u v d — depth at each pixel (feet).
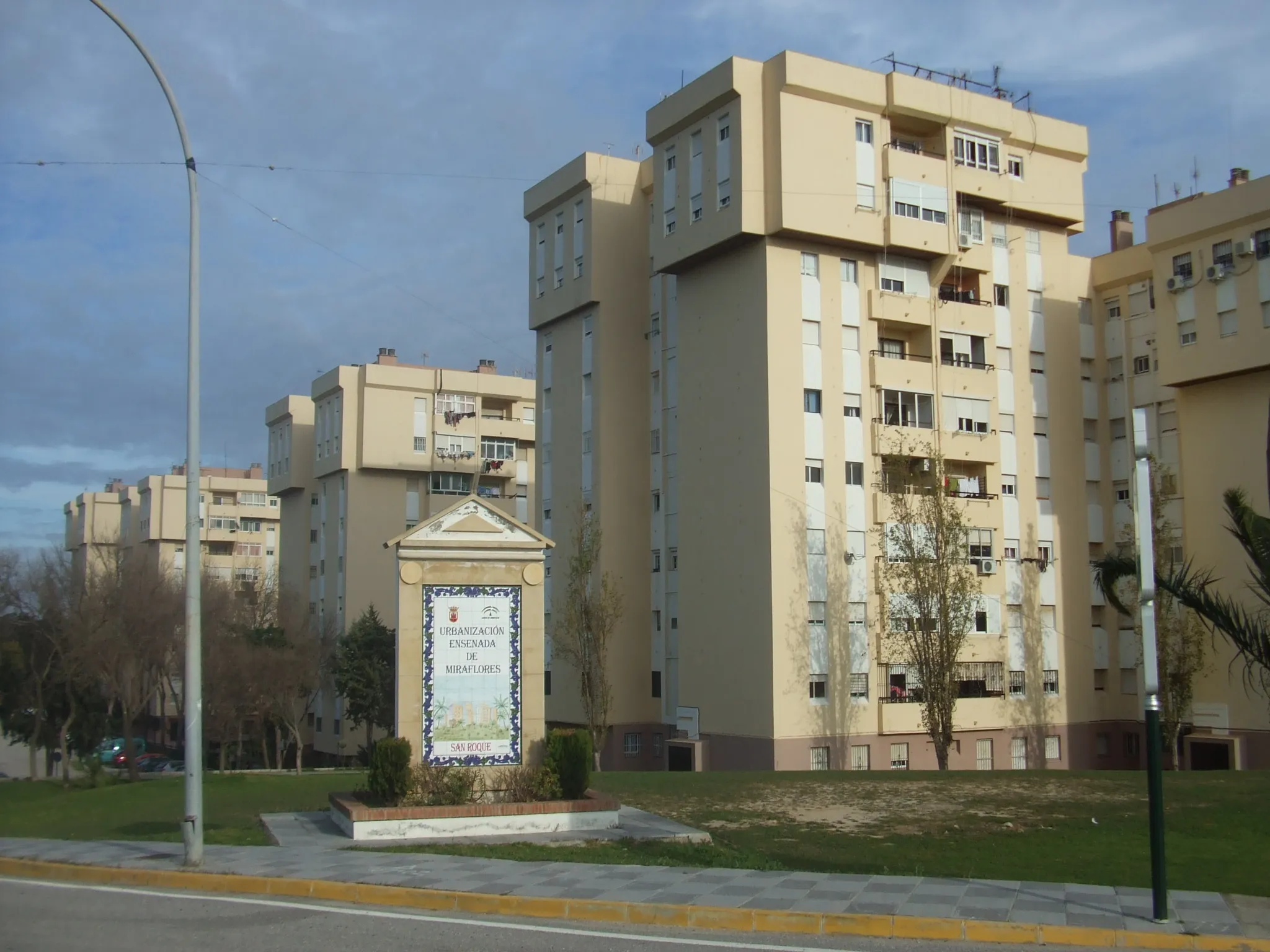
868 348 133.49
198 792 48.67
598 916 38.32
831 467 128.77
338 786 89.86
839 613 127.13
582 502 145.59
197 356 52.65
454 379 236.43
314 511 248.93
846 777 85.92
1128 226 170.81
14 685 180.96
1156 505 132.87
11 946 35.09
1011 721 139.23
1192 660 131.95
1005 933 35.01
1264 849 53.98
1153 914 36.19
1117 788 75.41
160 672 189.98
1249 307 130.00
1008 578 143.33
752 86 128.98
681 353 138.92
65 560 188.65
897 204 133.28
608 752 145.59
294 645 200.95
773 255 127.95
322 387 238.89
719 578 130.52
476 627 62.08
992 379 142.72
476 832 57.26
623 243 156.46
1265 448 130.82
